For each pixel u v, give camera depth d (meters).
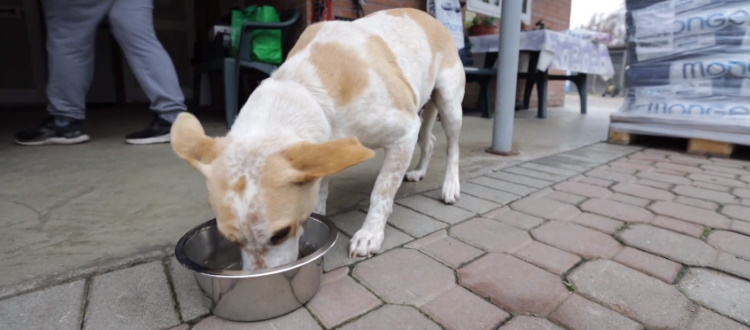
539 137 3.37
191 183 1.87
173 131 0.95
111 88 5.38
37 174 1.98
